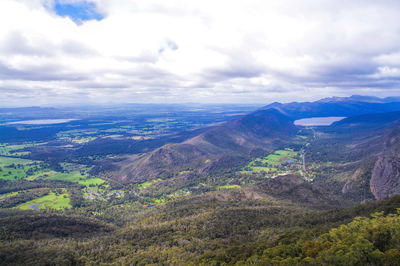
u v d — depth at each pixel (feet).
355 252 184.14
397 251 177.47
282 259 204.85
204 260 248.93
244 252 251.19
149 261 280.51
